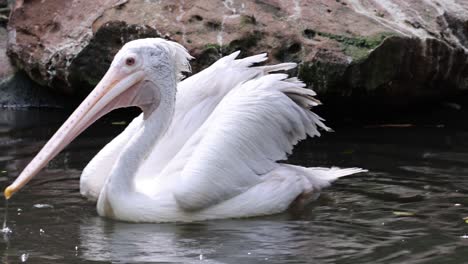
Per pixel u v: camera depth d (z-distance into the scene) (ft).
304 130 41.57
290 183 39.68
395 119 57.98
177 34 55.88
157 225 36.94
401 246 33.58
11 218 37.35
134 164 37.91
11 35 63.67
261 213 38.58
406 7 60.95
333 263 31.65
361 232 35.50
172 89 39.32
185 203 37.14
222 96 41.93
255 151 39.45
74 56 58.90
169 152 40.29
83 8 61.36
